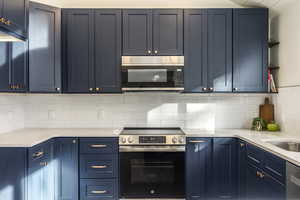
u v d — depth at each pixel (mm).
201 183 2643
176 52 2846
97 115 3152
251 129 3031
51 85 2729
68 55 2830
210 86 2850
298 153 1703
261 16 2850
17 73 2471
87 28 2840
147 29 2840
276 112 2975
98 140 2635
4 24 1945
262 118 3053
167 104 3145
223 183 2641
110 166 2643
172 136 2619
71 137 2637
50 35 2732
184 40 2844
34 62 2629
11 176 2082
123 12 2844
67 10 2826
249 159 2332
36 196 2225
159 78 2791
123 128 3086
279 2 2701
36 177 2225
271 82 2902
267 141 2285
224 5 3148
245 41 2852
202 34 2850
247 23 2852
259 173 2102
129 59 2791
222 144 2641
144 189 2643
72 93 2859
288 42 2699
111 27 2842
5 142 2133
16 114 2938
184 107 3139
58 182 2625
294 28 2584
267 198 1961
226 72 2852
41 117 3141
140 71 2795
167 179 2643
